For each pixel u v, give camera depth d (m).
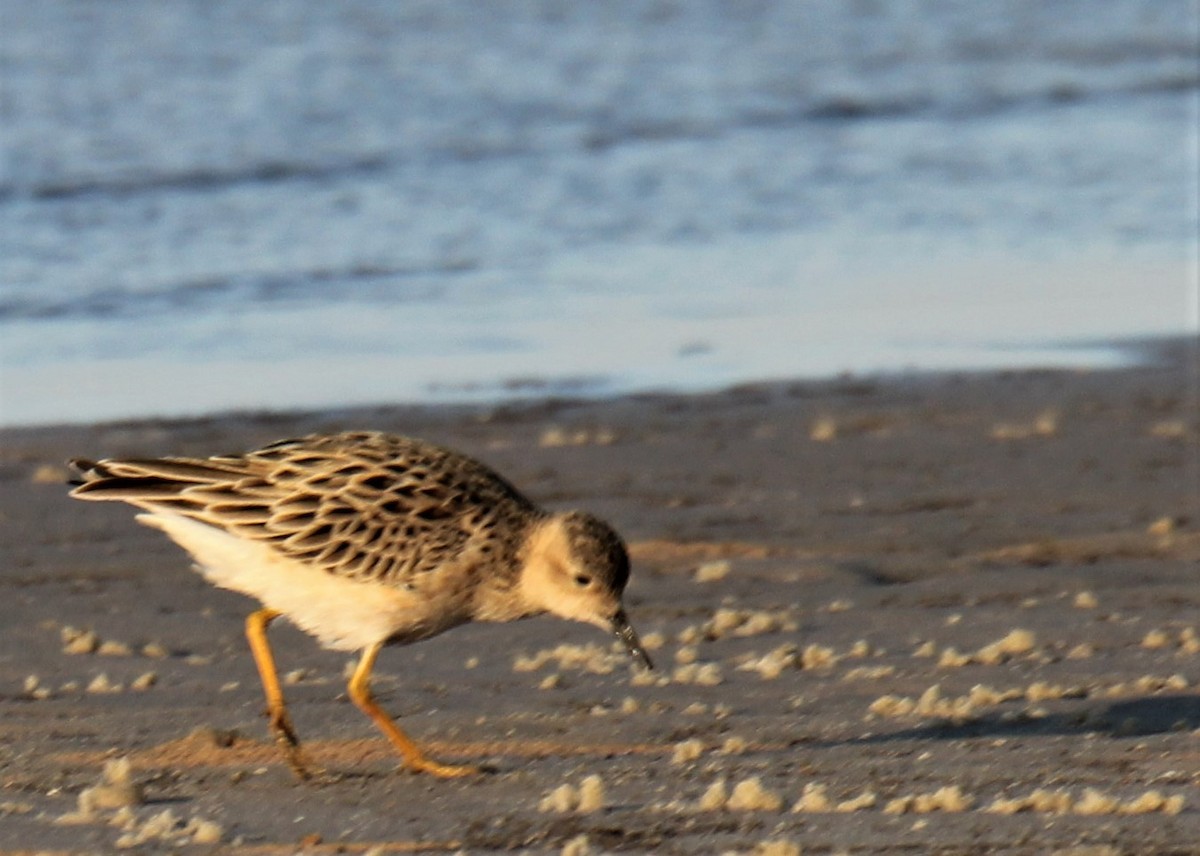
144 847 7.69
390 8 38.84
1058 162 31.34
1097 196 28.91
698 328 21.70
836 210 27.95
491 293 23.22
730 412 18.08
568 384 19.28
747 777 8.59
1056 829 7.68
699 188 28.83
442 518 8.88
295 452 8.98
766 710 9.84
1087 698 9.98
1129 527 14.02
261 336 21.16
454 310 22.42
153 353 20.41
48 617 11.99
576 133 31.80
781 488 15.23
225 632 11.77
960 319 22.09
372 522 8.79
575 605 9.11
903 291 23.53
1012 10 45.06
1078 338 21.16
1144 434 16.92
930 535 13.85
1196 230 26.72
